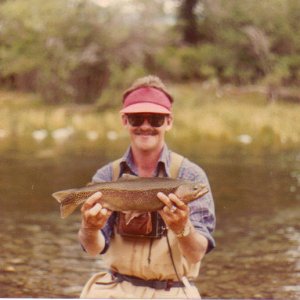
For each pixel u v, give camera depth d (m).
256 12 29.86
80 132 19.19
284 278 5.60
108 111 24.08
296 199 9.24
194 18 32.69
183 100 24.30
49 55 25.69
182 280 3.23
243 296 5.17
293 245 6.72
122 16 26.78
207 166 12.47
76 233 7.30
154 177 2.93
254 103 25.09
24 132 19.00
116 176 3.27
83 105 25.14
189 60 30.02
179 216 2.87
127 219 3.15
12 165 12.63
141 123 3.20
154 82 3.25
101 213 2.94
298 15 29.53
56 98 25.44
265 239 7.04
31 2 26.20
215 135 17.84
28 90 26.61
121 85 24.95
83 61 25.23
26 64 25.69
